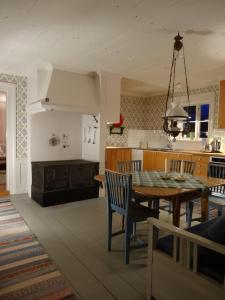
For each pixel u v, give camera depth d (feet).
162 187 7.79
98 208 12.73
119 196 7.73
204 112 18.12
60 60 11.84
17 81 14.78
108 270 7.07
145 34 8.69
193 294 4.85
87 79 14.21
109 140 20.68
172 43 9.48
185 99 18.98
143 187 7.76
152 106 21.79
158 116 21.25
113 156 19.24
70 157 15.88
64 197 13.56
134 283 6.49
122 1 6.60
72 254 7.95
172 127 8.18
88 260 7.59
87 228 10.09
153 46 9.84
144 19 7.58
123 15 7.36
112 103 14.71
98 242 8.84
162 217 11.45
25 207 12.74
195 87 18.12
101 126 14.48
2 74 14.29
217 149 16.53
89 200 14.21
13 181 15.30
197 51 10.28
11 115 14.89
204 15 7.25
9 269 7.00
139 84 17.48
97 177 9.57
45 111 13.51
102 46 9.95
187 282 4.95
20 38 9.22
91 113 14.14
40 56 11.30
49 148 15.05
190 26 7.98
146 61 11.85
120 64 12.41
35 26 8.18
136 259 7.69
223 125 14.96
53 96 12.73
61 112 15.37
